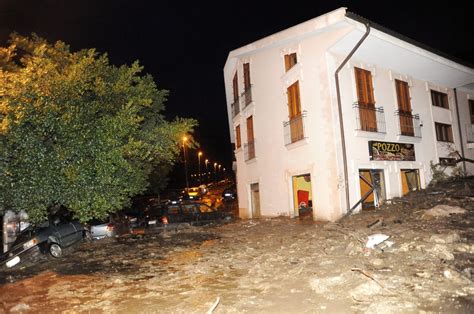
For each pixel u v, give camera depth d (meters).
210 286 7.25
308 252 9.30
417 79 19.56
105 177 9.59
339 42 14.72
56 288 8.20
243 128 22.97
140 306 6.42
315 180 15.87
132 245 14.09
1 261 12.07
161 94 13.57
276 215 19.14
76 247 14.47
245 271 8.25
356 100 15.73
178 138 12.66
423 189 17.61
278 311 5.52
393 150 16.89
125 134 10.22
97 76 10.95
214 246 12.11
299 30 15.51
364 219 13.19
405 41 15.52
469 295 5.43
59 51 12.41
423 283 6.01
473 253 7.54
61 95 9.35
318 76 15.52
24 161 9.10
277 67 18.66
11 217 14.50
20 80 8.90
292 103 17.48
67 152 9.21
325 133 15.23
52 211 11.64
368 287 5.83
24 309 6.80
